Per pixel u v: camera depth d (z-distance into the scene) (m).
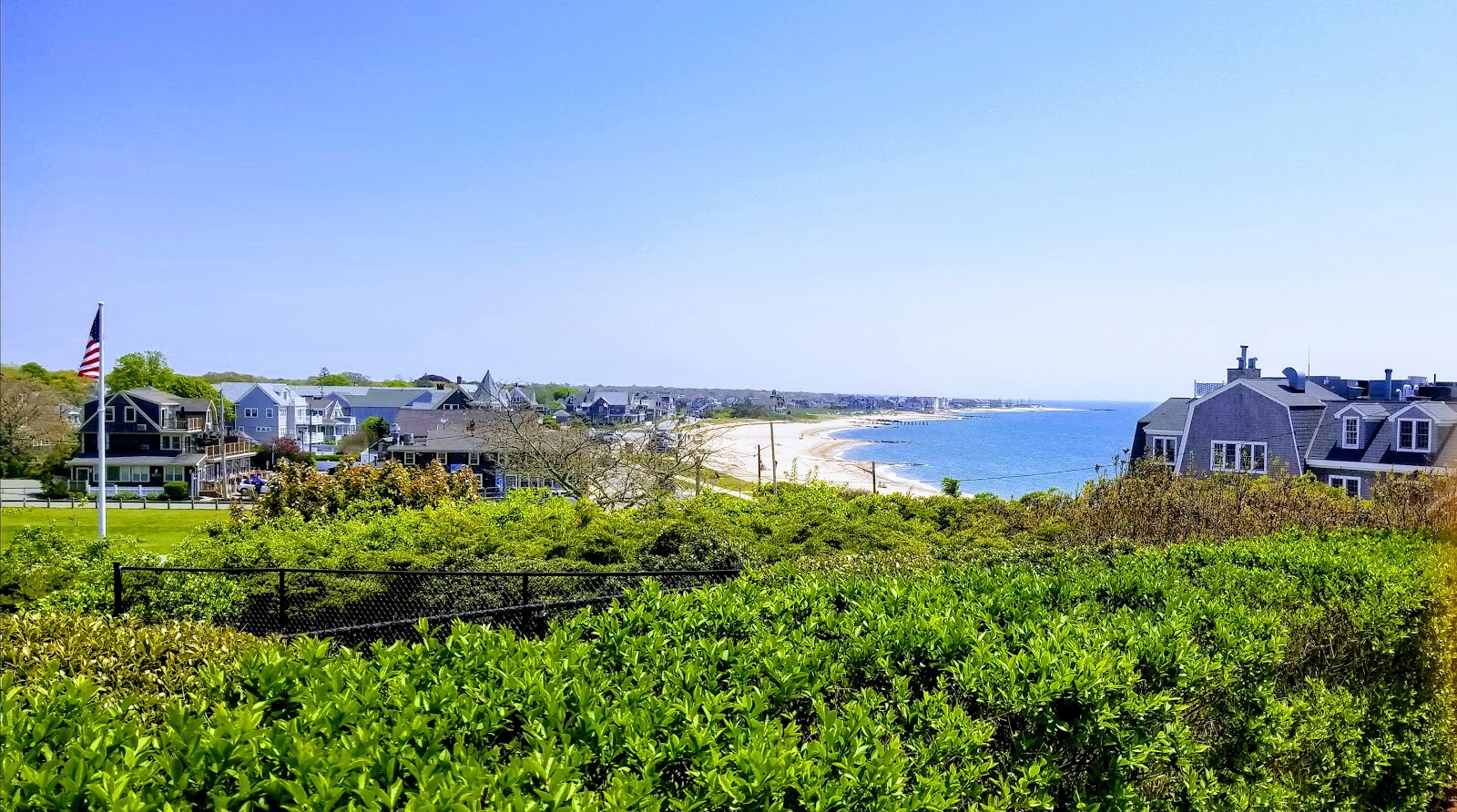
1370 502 14.24
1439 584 6.24
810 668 3.93
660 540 12.87
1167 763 3.97
